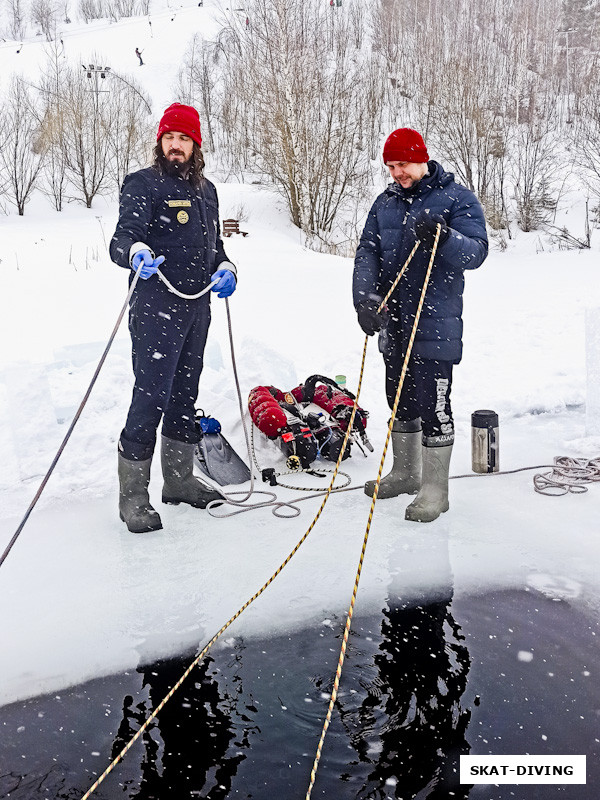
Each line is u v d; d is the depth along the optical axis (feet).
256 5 71.20
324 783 5.98
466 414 16.02
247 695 7.20
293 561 10.10
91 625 8.65
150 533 11.25
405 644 7.98
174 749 6.48
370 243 11.96
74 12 223.92
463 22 128.88
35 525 11.66
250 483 12.60
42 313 28.84
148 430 11.08
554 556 9.98
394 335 11.57
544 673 7.38
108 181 83.97
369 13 142.51
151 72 135.33
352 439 14.19
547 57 124.47
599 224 68.18
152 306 10.91
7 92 103.09
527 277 40.86
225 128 101.65
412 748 6.36
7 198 78.28
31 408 13.75
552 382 17.43
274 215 74.95
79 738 6.71
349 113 77.15
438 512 11.34
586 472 12.75
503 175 75.36
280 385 17.02
